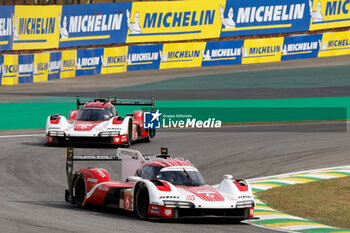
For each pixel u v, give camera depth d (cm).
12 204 4256
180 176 3906
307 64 16138
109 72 15550
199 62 16188
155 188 3619
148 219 3700
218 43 16238
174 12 15812
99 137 7075
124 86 13638
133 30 15575
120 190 3944
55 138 7219
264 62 16612
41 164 6278
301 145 7556
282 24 16462
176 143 7756
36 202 4444
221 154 7000
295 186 5303
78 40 14838
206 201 3612
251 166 6328
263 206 4544
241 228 3638
